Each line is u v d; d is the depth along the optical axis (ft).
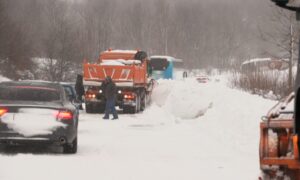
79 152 124.26
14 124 112.16
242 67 244.83
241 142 135.54
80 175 93.09
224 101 187.11
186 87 220.02
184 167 104.32
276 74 224.12
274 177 55.93
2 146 132.46
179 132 169.78
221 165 106.93
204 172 98.73
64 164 104.12
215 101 198.90
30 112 113.19
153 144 140.77
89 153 122.93
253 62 240.73
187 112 207.10
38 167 99.45
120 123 205.77
